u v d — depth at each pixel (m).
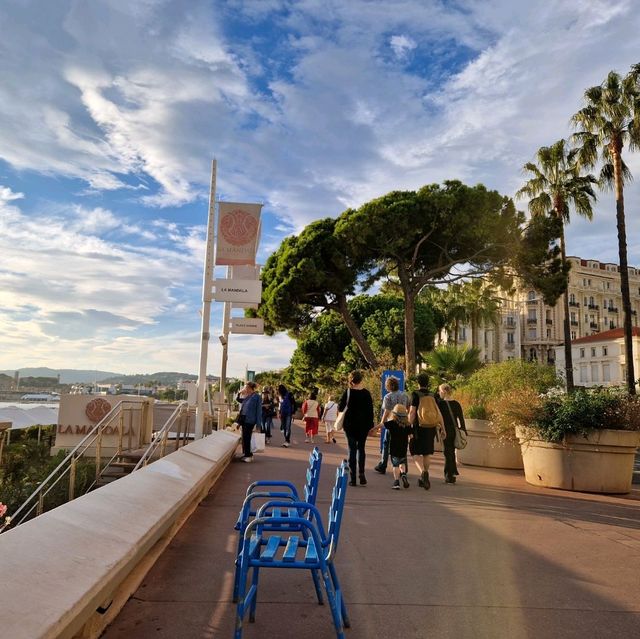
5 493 9.07
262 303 32.12
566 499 9.05
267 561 3.41
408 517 7.40
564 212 35.88
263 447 13.96
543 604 4.31
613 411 9.70
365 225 27.47
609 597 4.48
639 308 107.56
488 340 91.75
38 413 15.59
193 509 7.30
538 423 10.16
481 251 28.45
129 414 13.84
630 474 9.91
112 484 5.04
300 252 29.44
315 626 3.84
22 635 2.34
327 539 3.69
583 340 84.19
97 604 3.12
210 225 13.42
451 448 10.42
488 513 7.75
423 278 29.19
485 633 3.77
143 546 4.06
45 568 2.94
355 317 48.56
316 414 20.44
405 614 4.08
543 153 36.28
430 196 27.08
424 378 10.14
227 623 3.83
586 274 102.62
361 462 10.03
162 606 4.09
